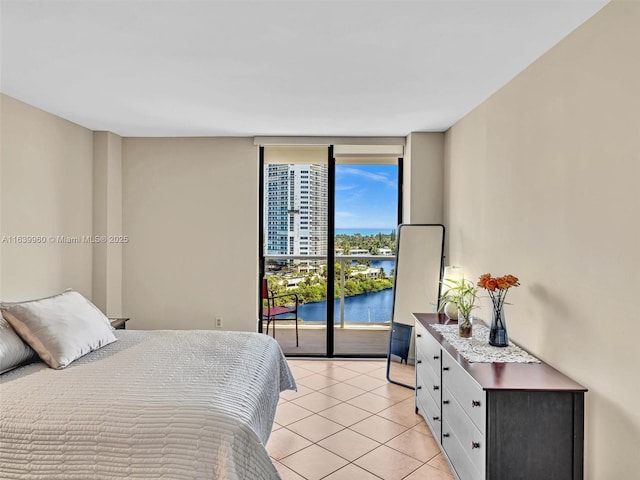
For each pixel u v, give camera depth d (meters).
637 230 1.58
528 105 2.45
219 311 4.45
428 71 2.55
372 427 2.95
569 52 2.03
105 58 2.38
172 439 1.68
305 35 2.09
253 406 2.00
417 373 3.22
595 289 1.82
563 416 1.86
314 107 3.33
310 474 2.38
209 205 4.43
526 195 2.47
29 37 2.11
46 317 2.40
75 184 3.87
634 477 1.59
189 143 4.42
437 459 2.55
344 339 4.90
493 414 1.84
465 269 3.56
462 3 1.77
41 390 1.97
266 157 4.57
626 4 1.64
